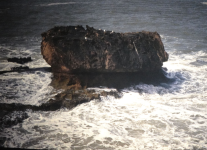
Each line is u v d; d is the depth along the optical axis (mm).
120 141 33781
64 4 157000
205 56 69312
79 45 46875
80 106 42531
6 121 37594
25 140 33812
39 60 65938
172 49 75625
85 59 46125
